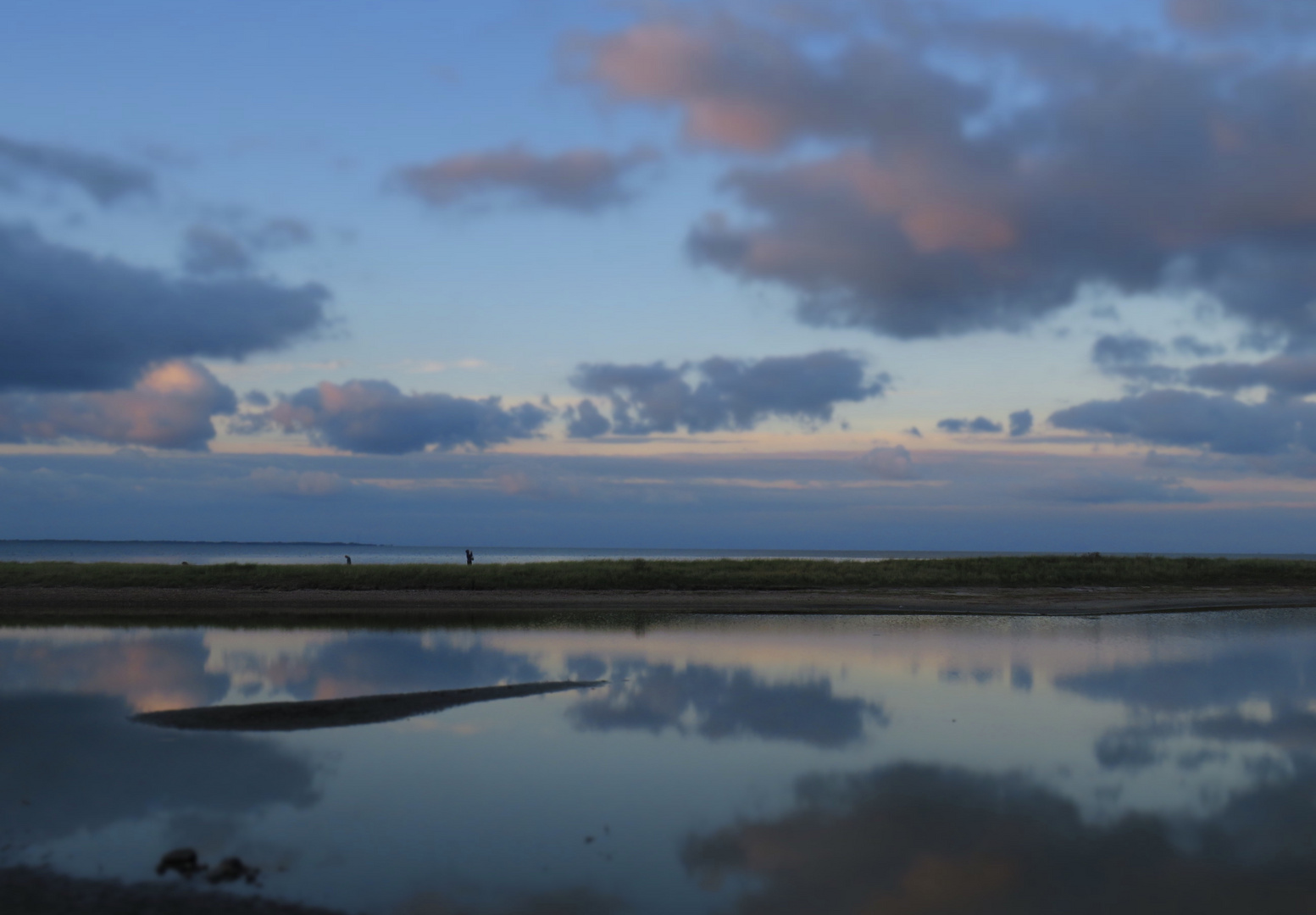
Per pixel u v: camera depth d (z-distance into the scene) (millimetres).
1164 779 13750
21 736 15617
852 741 15859
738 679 21859
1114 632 32688
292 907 9039
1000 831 11367
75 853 10367
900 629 33219
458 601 41688
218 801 12289
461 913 8953
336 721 16938
